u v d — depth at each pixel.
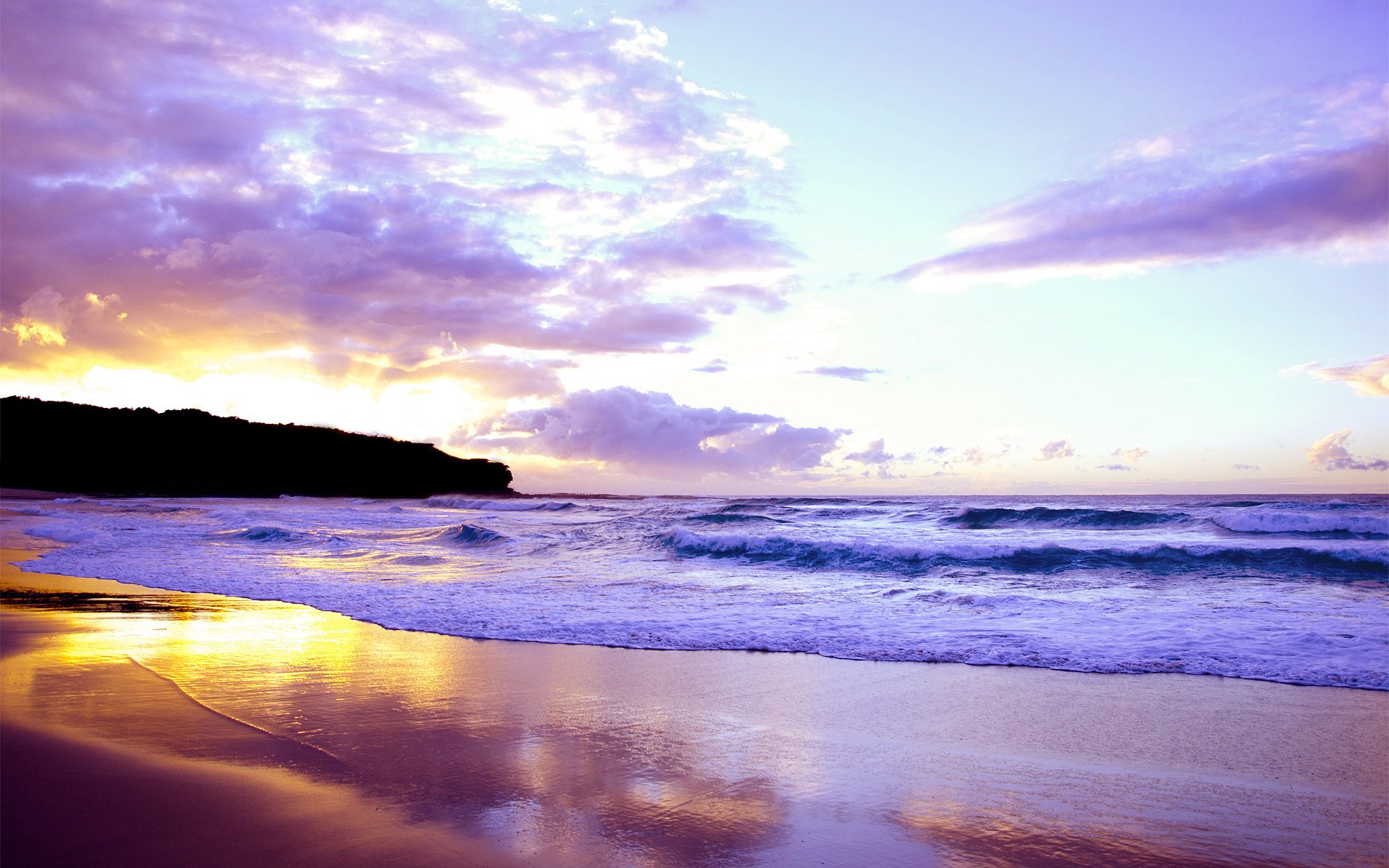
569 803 4.20
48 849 3.42
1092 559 16.09
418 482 94.19
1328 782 4.67
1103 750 5.23
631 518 29.64
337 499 79.38
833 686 6.96
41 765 4.42
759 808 4.19
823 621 10.16
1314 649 8.34
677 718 5.91
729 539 19.05
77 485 76.81
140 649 8.03
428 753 4.96
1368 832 3.97
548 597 12.29
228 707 5.89
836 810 4.18
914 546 16.91
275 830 3.71
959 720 5.92
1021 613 10.68
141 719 5.45
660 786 4.48
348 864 3.39
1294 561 15.48
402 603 11.66
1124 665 7.76
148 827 3.68
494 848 3.62
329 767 4.65
